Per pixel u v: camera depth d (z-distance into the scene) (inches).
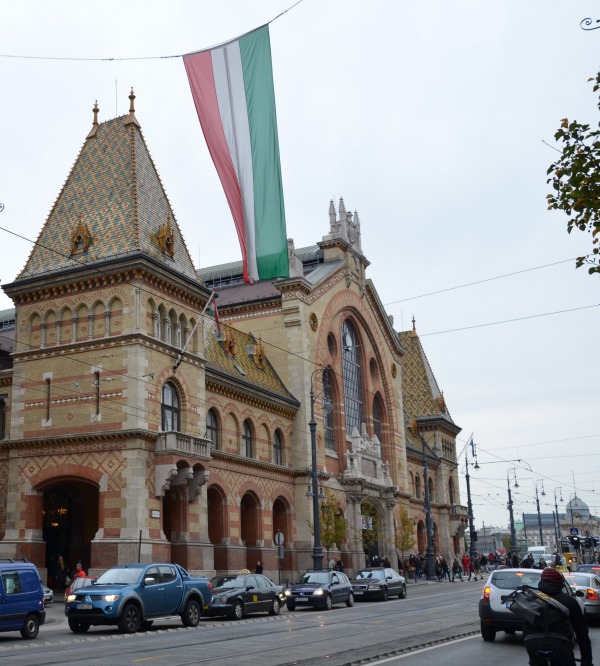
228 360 2117.4
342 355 2699.3
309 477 2271.2
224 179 1160.2
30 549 1592.0
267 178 1168.8
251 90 1165.1
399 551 2896.2
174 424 1674.5
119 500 1518.2
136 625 1015.0
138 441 1529.3
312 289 2463.1
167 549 1546.5
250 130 1161.4
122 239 1643.7
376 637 902.4
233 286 2706.7
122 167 1742.1
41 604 985.5
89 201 1739.7
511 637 891.4
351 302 2751.0
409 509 3090.6
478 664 663.1
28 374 1678.2
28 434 1643.7
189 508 1644.9
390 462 2970.0
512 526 3769.7
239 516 1948.8
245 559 1930.4
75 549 1803.6
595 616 1027.9
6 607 932.0
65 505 1830.7
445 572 2984.7
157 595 1056.2
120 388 1567.4
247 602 1273.4
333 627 1040.8
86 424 1583.4
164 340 1664.6
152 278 1635.1
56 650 800.9
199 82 1161.4
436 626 1042.7
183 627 1095.6
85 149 1825.8
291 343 2378.2
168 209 1800.0
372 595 1712.6
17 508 1625.2
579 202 510.6
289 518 2220.7
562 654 406.6
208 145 1159.0
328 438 2517.2
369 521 2625.5
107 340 1598.2
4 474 1726.1
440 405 3855.8
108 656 727.1
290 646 811.4
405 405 3865.7
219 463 1891.0
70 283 1654.8
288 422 2289.6
